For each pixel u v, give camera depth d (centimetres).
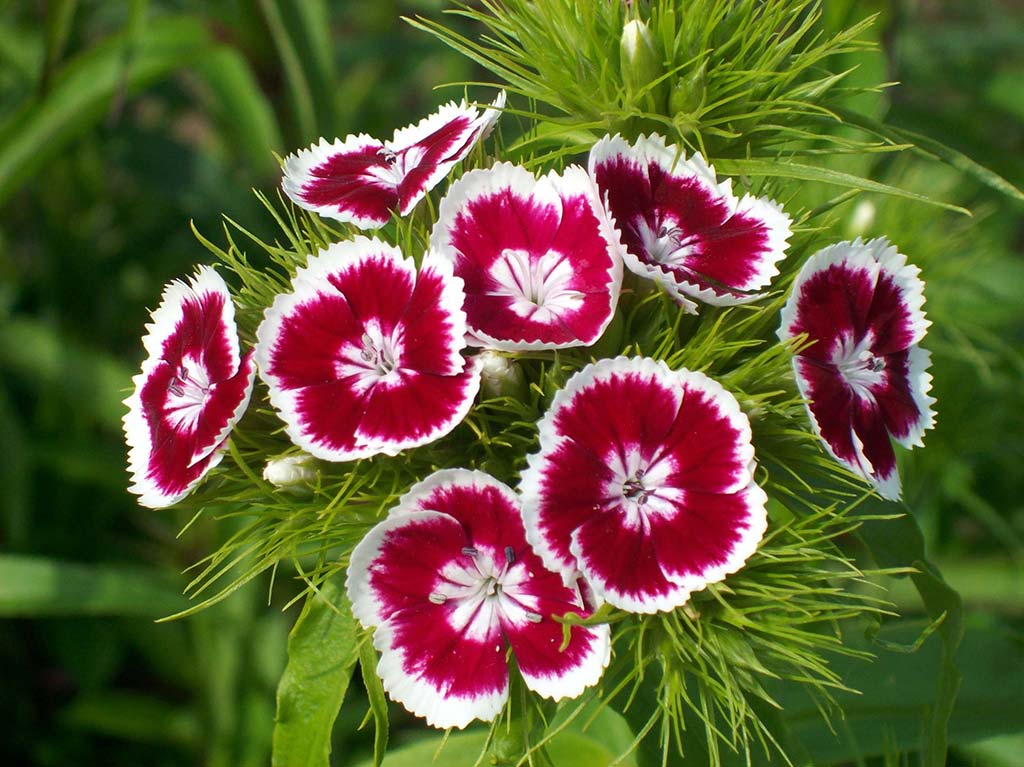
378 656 18
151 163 31
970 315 26
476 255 17
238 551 24
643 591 16
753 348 18
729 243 18
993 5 45
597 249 17
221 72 28
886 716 21
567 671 17
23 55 30
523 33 19
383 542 17
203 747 27
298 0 25
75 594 25
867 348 18
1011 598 26
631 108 18
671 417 17
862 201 24
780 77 18
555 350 17
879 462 18
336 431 17
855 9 22
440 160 18
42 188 31
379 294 17
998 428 25
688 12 18
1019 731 21
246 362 17
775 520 18
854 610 18
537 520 16
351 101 35
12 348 28
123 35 25
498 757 17
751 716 17
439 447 18
